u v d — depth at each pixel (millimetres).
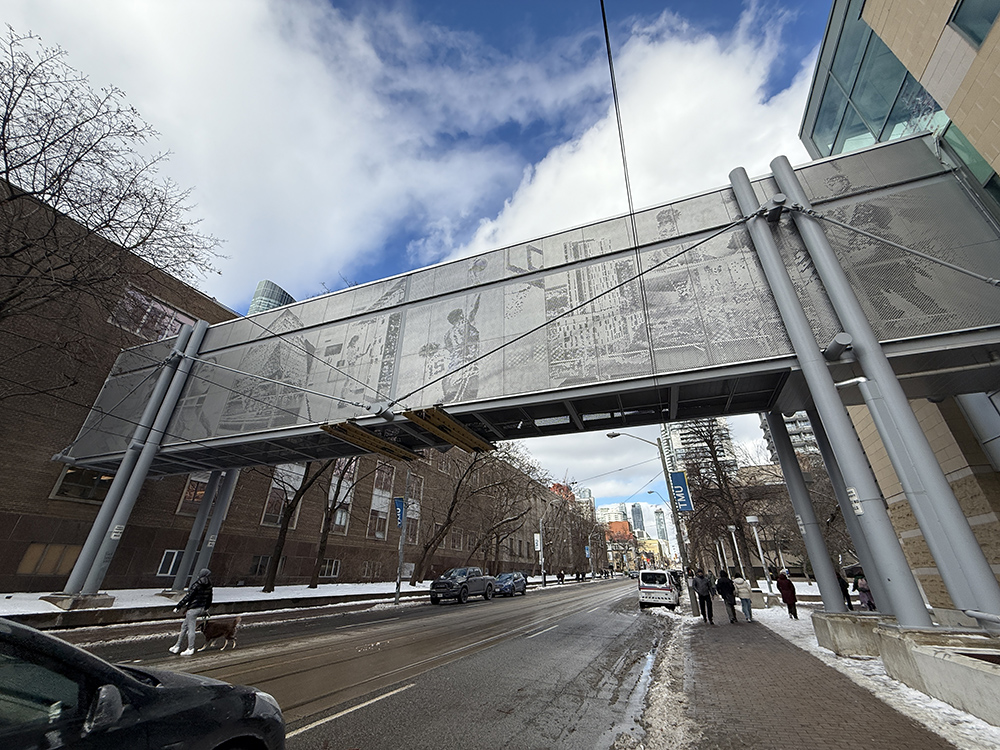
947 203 9930
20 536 16797
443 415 12922
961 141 9930
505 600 27047
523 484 38625
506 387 12672
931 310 9203
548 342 12656
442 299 14898
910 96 11109
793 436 53688
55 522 17812
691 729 4797
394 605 22562
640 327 11703
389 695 6168
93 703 2279
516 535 61031
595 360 11891
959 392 10641
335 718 5203
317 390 15609
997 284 8844
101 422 18688
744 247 11320
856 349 8930
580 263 13219
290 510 22828
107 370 19875
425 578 38969
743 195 11414
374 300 16250
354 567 32219
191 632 9016
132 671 2910
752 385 11117
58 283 10922
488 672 7648
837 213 10703
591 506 81938
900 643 6227
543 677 7387
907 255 9758
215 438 16578
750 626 13367
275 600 19156
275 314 18172
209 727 2635
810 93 15258
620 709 5730
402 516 24469
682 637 11914
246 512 25281
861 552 9820
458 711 5527
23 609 12656
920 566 13898
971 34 7641
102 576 14930
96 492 19312
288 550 27375
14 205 10781
